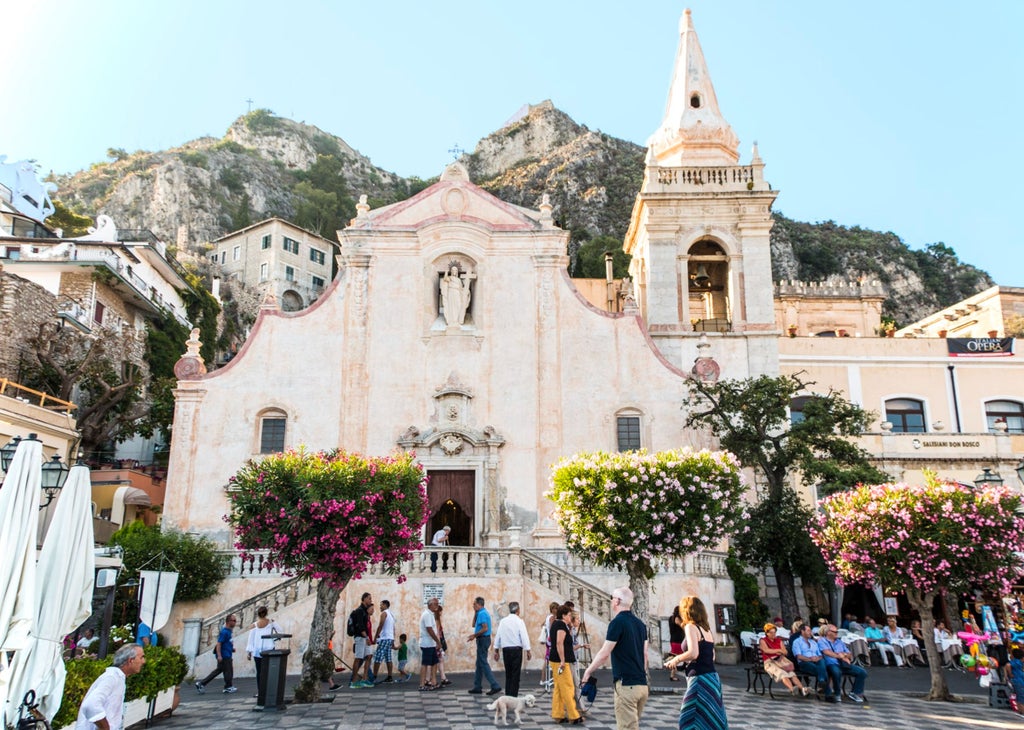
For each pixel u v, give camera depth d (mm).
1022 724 15141
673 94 40406
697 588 26828
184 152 137250
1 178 60938
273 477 19359
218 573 25531
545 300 31984
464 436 30234
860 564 20000
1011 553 19453
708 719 9305
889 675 24344
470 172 161625
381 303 31703
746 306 34094
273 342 31062
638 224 38250
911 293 113062
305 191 138875
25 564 10781
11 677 10922
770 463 29266
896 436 38688
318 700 17656
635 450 30672
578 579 24406
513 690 15328
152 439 46625
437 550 24750
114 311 45906
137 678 14188
